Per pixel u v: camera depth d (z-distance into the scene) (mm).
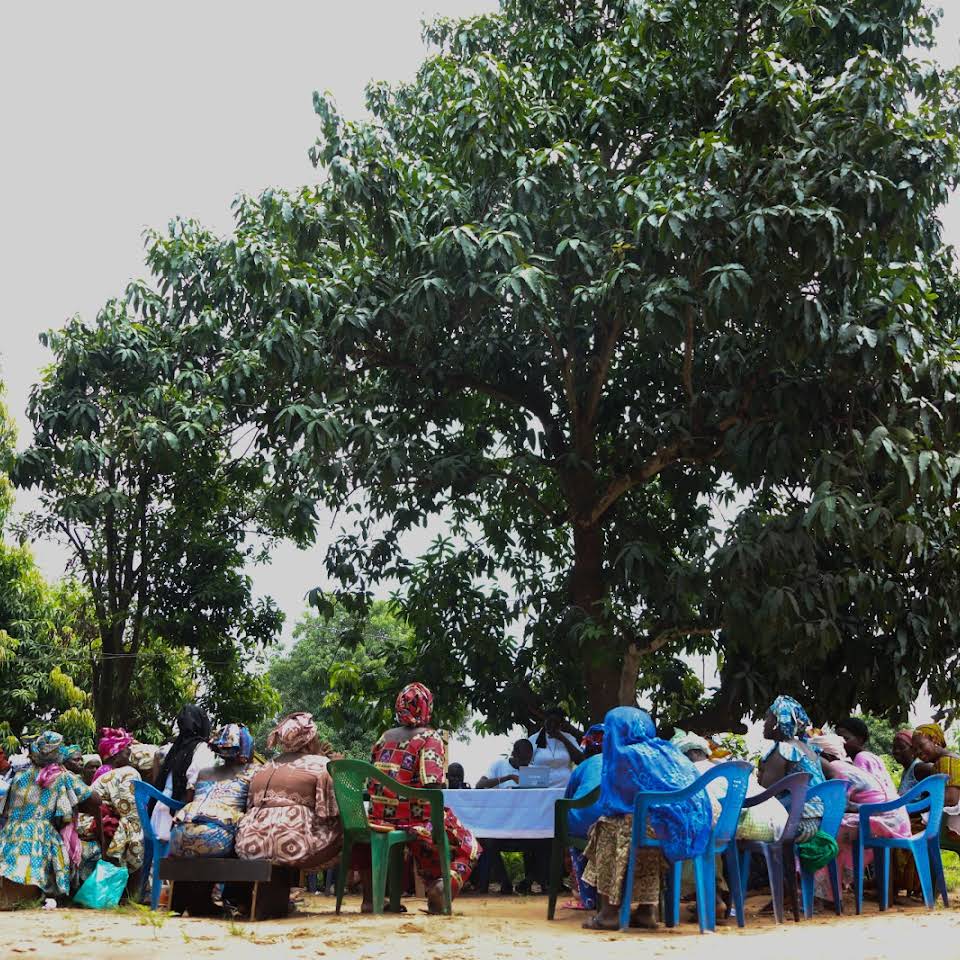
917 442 10156
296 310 11469
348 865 6645
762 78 10266
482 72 11008
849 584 10875
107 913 6805
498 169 11156
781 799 6680
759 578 11148
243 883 6961
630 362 13469
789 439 11008
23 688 21062
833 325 10219
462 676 14062
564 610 14117
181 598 17219
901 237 10500
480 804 8812
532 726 14141
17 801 7258
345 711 16906
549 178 10875
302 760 6824
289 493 12844
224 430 14055
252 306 12656
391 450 12234
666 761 6043
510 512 14750
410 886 8617
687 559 13320
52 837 7242
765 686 12039
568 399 12805
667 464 12555
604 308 10914
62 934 5449
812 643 11305
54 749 7363
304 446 11602
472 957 4719
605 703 12492
